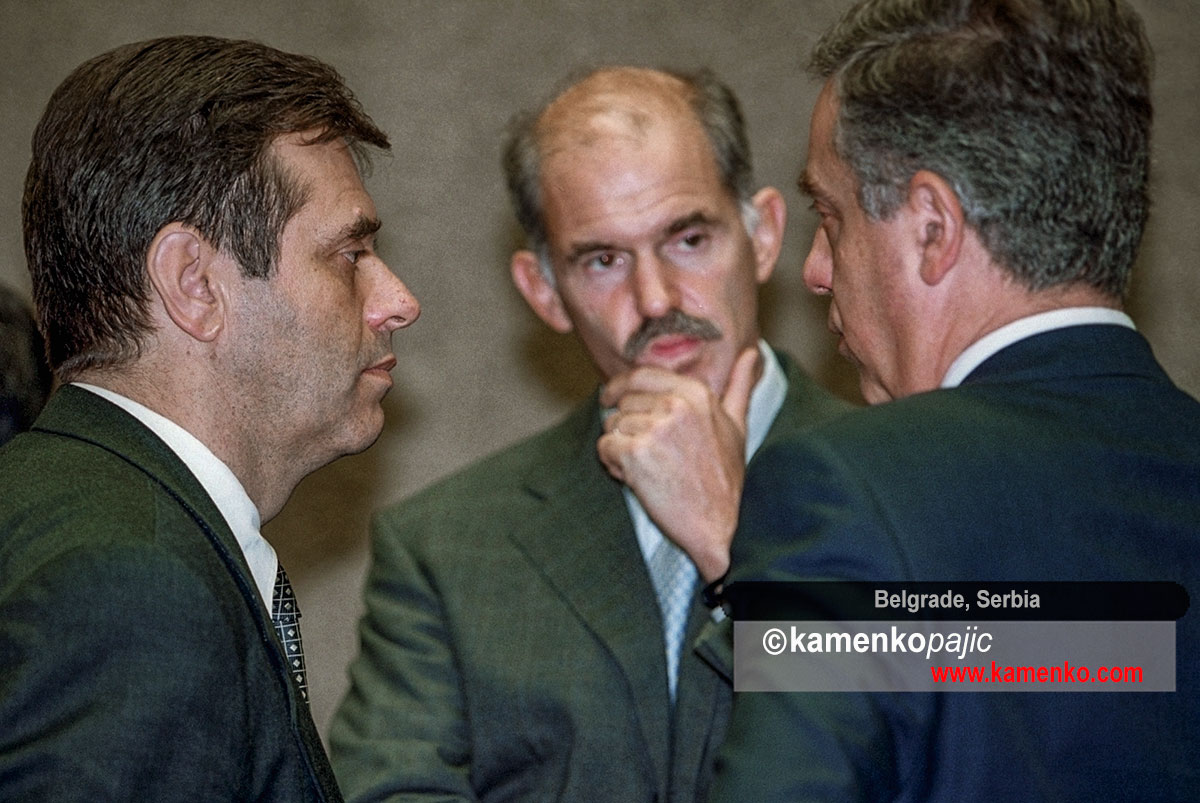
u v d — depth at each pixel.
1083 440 3.43
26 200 4.38
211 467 4.29
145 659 3.54
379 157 10.95
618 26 11.00
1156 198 10.77
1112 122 3.59
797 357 10.43
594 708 5.52
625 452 5.44
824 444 3.44
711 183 5.89
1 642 3.50
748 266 5.98
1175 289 10.73
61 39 11.05
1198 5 10.88
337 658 10.65
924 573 3.26
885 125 3.71
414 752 5.61
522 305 10.95
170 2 11.05
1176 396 3.61
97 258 4.24
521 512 6.05
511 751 5.58
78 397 4.23
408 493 10.83
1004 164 3.57
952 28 3.69
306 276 4.44
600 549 5.84
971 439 3.41
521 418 10.88
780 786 3.13
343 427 4.60
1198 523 3.37
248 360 4.36
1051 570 3.29
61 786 3.37
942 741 3.22
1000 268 3.63
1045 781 3.19
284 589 4.61
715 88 6.08
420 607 5.97
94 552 3.60
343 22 11.06
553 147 5.95
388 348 4.79
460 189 10.99
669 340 5.85
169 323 4.29
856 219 3.81
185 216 4.26
